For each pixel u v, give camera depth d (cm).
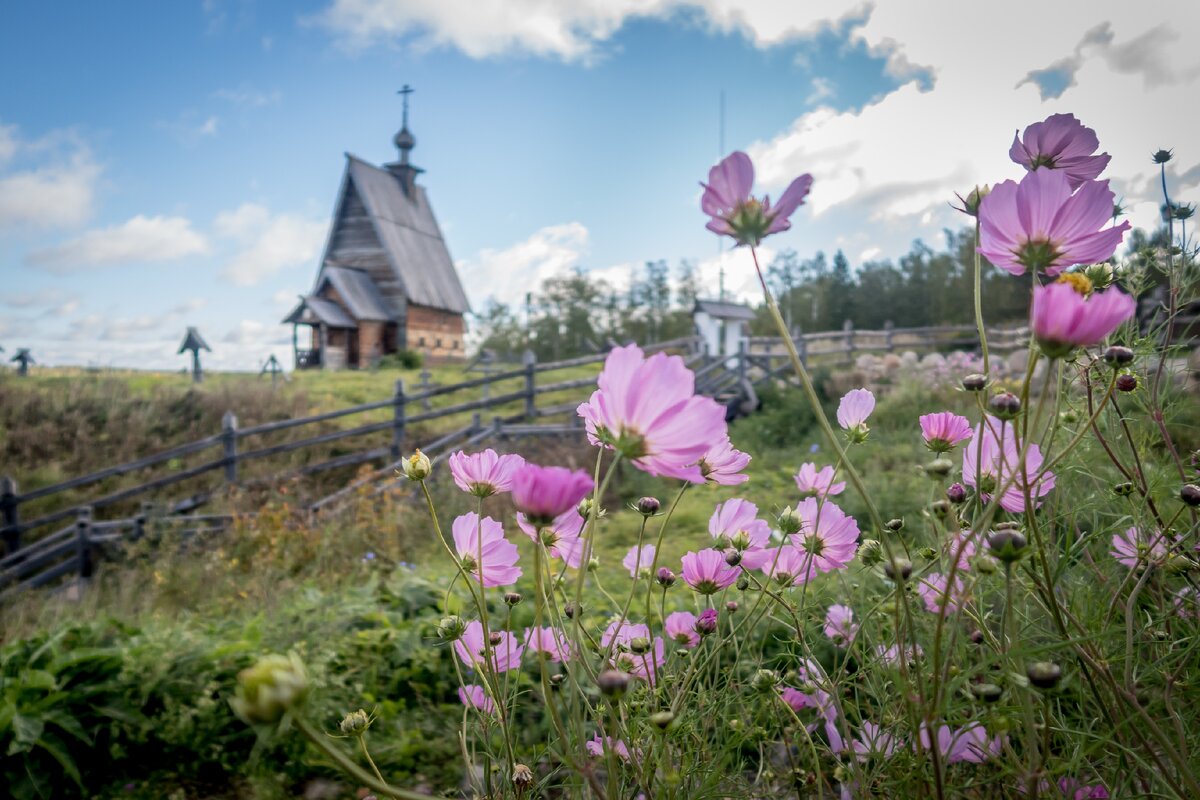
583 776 61
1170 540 81
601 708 78
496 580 84
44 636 257
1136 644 85
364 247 2700
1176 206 101
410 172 3091
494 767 78
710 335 1591
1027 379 56
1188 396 105
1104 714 71
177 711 234
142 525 620
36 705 218
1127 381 87
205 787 218
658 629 110
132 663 244
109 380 1173
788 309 4609
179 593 494
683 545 379
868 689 84
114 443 959
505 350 5506
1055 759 66
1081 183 79
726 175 59
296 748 220
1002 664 64
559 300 5566
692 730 78
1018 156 81
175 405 1088
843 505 374
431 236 3122
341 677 245
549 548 79
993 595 92
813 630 94
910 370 1151
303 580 492
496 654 87
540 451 862
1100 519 106
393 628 287
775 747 111
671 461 58
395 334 2631
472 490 83
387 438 1007
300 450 954
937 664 56
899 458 501
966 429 80
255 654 249
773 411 1016
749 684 85
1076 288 66
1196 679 74
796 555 93
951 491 81
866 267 5597
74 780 214
